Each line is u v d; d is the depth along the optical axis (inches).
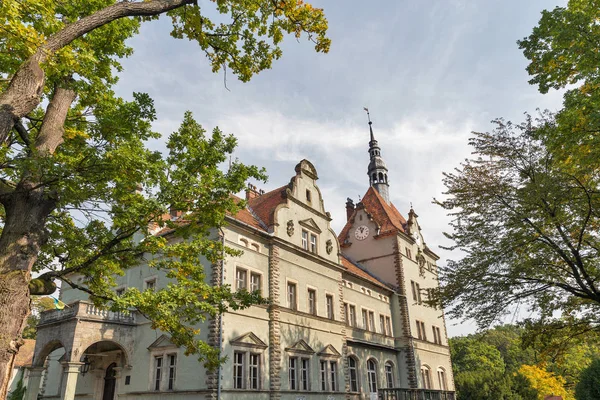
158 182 517.0
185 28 475.8
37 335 964.0
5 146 503.8
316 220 1309.1
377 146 2170.3
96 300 566.3
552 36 597.3
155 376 933.8
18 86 325.4
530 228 743.7
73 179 386.9
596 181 677.9
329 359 1184.2
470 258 789.9
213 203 550.9
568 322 810.2
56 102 441.4
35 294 428.8
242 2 473.4
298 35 498.3
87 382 1074.1
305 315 1142.3
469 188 808.3
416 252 1872.5
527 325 794.8
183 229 561.9
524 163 791.7
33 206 374.0
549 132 619.5
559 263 761.0
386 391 1318.9
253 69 524.1
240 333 932.6
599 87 547.2
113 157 426.9
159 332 956.6
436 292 843.4
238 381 906.1
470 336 3196.4
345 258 1737.2
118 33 522.6
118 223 518.0
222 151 584.4
